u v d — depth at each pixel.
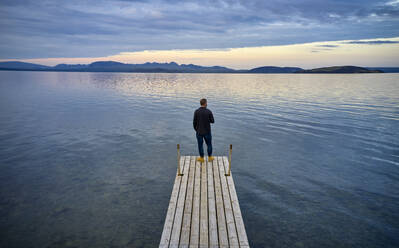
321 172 10.08
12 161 11.18
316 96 41.34
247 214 7.02
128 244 5.80
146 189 8.61
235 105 30.36
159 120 21.12
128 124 19.44
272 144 14.01
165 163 11.12
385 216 6.93
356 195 8.16
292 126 18.61
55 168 10.43
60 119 21.23
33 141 14.45
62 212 7.12
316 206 7.46
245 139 15.06
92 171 10.16
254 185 8.90
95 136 15.74
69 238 6.00
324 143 14.16
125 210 7.26
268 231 6.27
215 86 71.88
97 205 7.52
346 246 5.74
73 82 87.12
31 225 6.50
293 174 9.89
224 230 4.98
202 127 8.24
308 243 5.83
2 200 7.78
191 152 12.67
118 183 9.06
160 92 50.31
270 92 50.19
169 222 5.21
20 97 38.12
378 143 14.07
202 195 6.39
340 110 25.91
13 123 19.42
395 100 35.00
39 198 7.92
